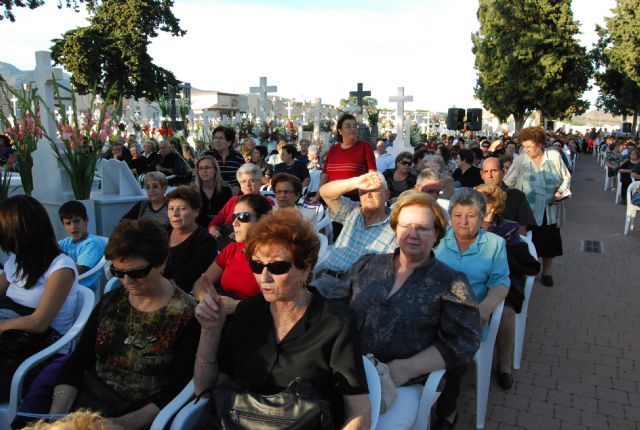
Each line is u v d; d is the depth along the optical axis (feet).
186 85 56.18
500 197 13.52
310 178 29.17
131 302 8.21
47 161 20.74
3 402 9.19
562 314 18.19
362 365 6.87
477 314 8.91
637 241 30.58
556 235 20.53
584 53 106.93
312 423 6.28
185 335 7.98
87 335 8.25
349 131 19.93
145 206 17.06
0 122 23.35
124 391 7.98
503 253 11.70
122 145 37.24
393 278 9.35
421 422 8.66
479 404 11.14
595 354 14.97
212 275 11.96
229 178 22.74
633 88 110.42
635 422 11.50
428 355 8.80
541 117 111.96
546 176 19.71
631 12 106.42
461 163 24.84
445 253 12.05
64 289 9.87
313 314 6.94
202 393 7.39
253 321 7.22
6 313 9.79
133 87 92.12
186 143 34.73
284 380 6.85
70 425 4.46
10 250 9.85
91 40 87.30
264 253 6.67
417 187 15.35
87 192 20.63
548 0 103.71
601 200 49.16
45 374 8.67
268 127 49.01
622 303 19.38
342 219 13.92
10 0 45.44
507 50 107.45
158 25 92.84
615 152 56.90
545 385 13.17
